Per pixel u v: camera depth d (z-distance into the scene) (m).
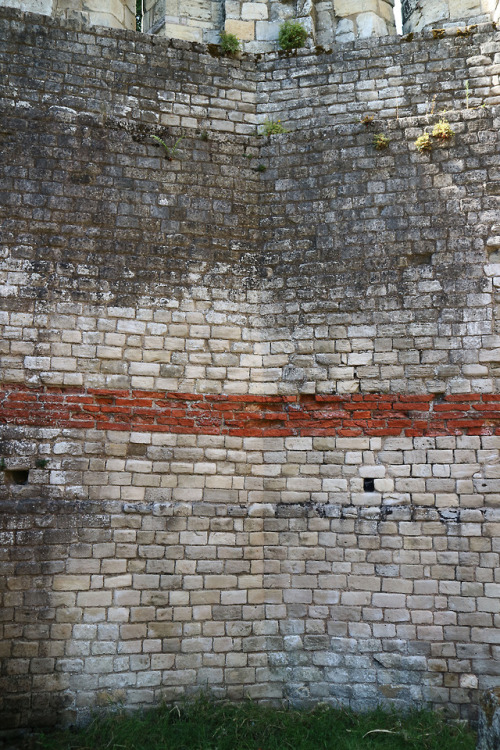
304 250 7.57
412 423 7.04
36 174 7.20
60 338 7.00
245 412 7.31
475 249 7.19
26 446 6.77
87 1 8.34
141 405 7.08
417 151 7.50
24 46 7.39
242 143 7.88
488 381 6.95
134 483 6.94
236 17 8.40
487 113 7.43
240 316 7.50
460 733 6.24
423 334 7.15
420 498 6.91
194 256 7.48
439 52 7.70
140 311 7.24
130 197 7.42
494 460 6.84
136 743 6.07
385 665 6.70
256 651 6.86
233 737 6.20
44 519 6.68
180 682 6.69
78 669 6.52
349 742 6.08
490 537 6.72
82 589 6.65
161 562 6.85
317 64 7.93
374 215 7.47
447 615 6.68
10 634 6.44
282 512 7.11
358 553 6.92
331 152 7.70
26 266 7.03
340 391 7.22
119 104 7.56
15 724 6.31
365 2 8.59
